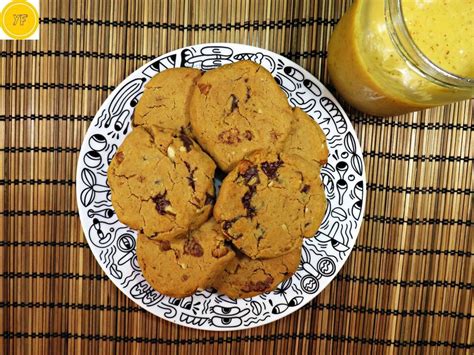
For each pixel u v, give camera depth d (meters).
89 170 0.30
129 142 0.28
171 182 0.27
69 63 0.32
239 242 0.27
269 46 0.32
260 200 0.27
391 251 0.32
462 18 0.25
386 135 0.32
